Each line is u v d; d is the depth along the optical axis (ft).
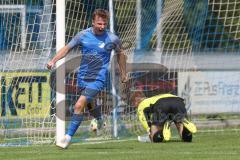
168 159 91.15
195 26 161.17
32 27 134.41
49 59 131.95
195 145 114.62
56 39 119.34
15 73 134.82
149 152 102.01
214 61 161.48
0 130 134.72
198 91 159.94
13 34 137.08
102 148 110.73
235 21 178.50
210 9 179.32
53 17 131.75
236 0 173.68
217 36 177.99
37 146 117.08
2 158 95.66
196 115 159.84
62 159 92.89
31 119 132.05
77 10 146.72
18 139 130.21
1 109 135.03
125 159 91.76
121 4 149.69
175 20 157.28
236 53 161.79
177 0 155.63
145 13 151.43
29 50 133.90
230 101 160.76
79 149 108.88
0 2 139.54
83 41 106.73
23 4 137.49
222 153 99.50
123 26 149.28
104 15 106.22
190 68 159.43
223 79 161.07
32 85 132.46
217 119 159.63
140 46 151.43
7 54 137.08
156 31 154.20
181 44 160.86
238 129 153.17
